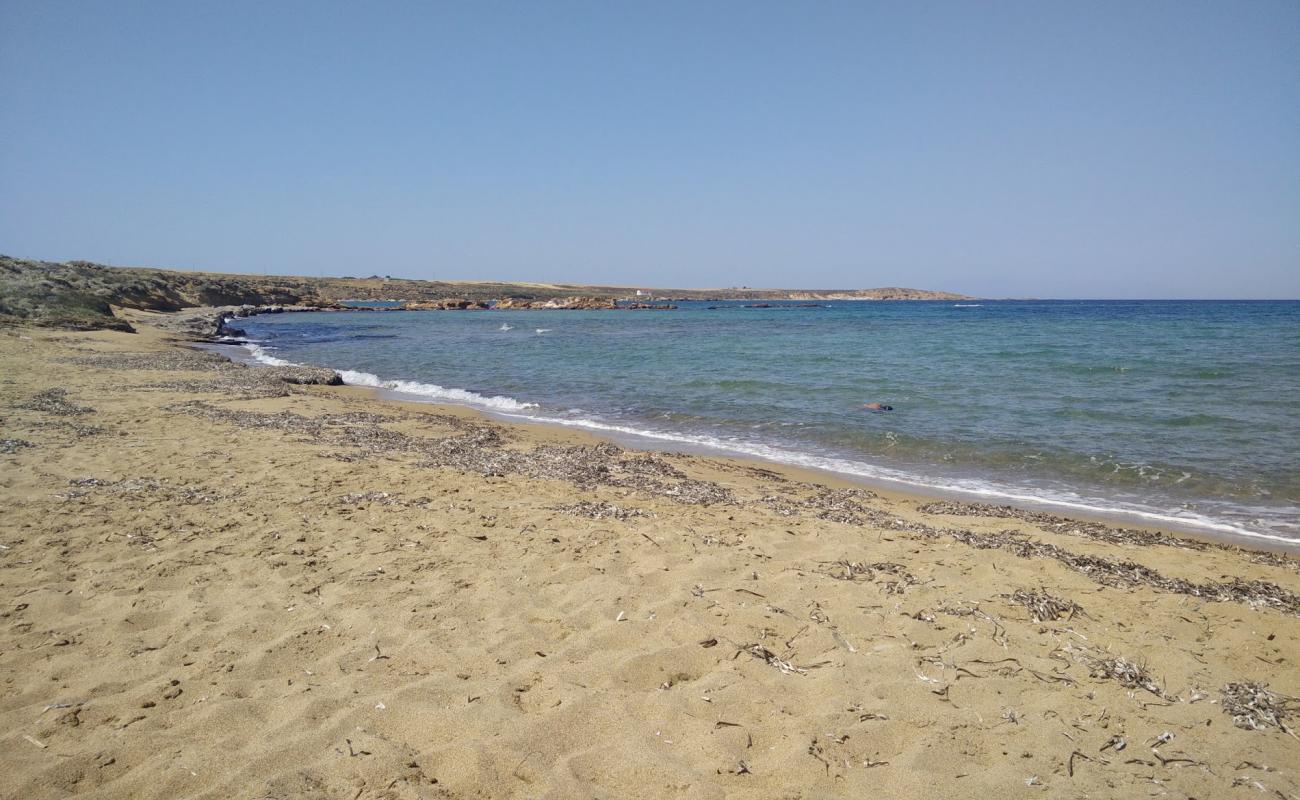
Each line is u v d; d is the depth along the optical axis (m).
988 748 3.41
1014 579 5.55
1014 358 26.44
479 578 5.32
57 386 15.18
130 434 10.38
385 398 18.66
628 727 3.48
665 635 4.47
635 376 23.45
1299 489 9.45
